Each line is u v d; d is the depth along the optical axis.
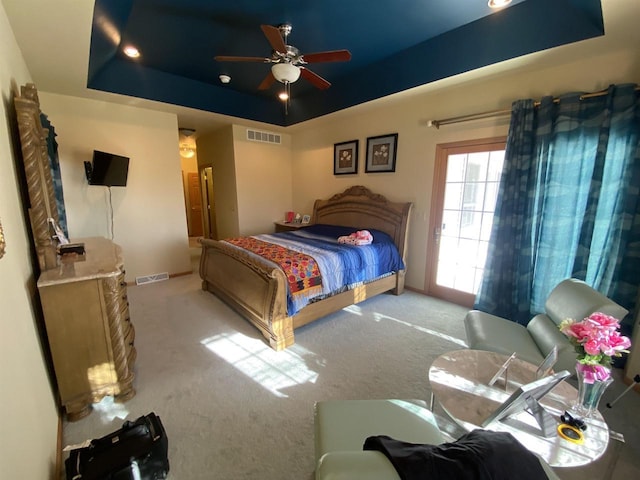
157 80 3.79
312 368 2.33
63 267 1.89
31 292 1.66
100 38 2.45
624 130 2.25
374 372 2.28
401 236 3.88
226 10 2.48
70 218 3.76
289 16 2.58
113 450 1.36
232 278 3.19
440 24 2.71
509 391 1.47
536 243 2.82
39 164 1.86
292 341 2.66
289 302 2.61
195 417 1.82
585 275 2.49
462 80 3.07
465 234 3.53
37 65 2.62
